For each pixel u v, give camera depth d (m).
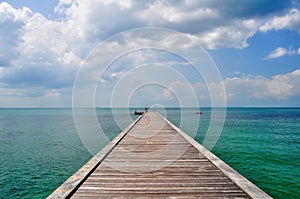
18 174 8.55
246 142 15.05
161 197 3.01
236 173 3.82
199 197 3.00
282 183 7.23
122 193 3.12
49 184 7.50
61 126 28.05
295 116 53.34
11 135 19.84
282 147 13.52
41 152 12.49
